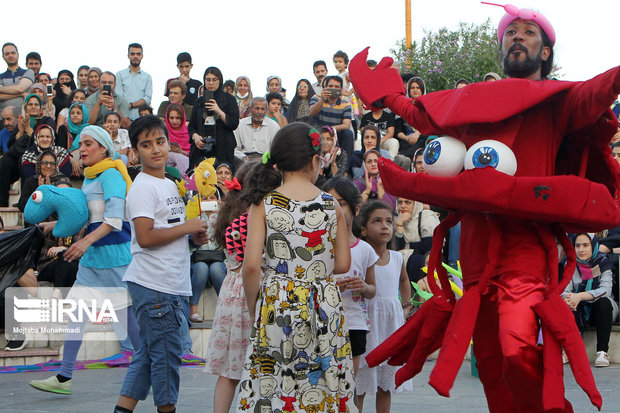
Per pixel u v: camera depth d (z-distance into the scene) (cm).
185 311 483
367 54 395
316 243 362
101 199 580
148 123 465
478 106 322
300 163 366
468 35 1694
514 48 347
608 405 541
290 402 351
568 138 340
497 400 342
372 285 462
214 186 491
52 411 534
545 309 315
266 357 356
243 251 442
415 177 340
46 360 759
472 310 324
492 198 316
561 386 303
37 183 922
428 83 1659
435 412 529
